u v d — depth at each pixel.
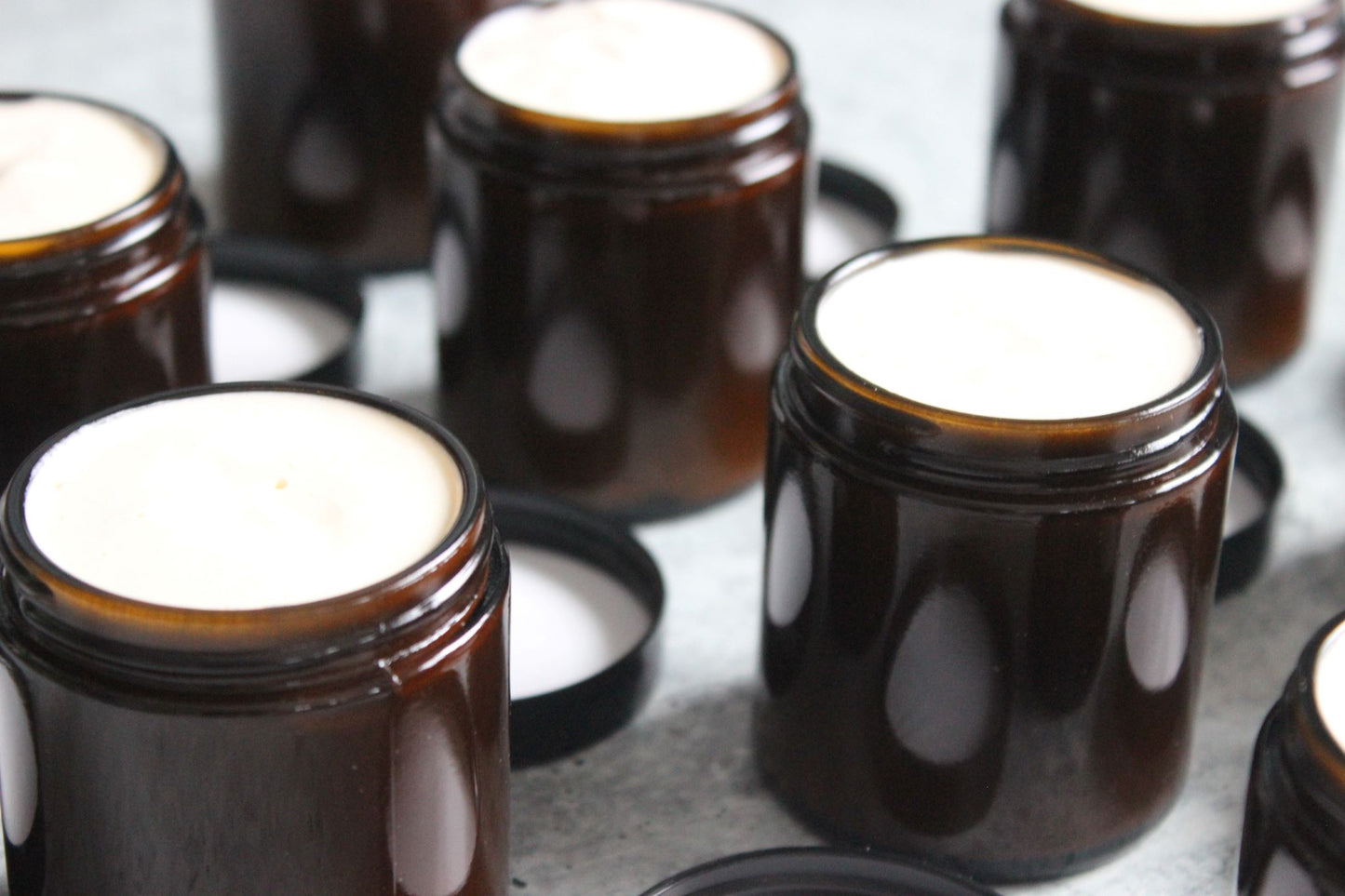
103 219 0.56
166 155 0.58
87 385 0.56
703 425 0.61
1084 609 0.52
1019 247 0.57
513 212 0.59
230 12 0.68
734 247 0.60
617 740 0.58
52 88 0.76
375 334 0.68
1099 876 0.55
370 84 0.67
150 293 0.56
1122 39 0.63
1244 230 0.64
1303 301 0.66
